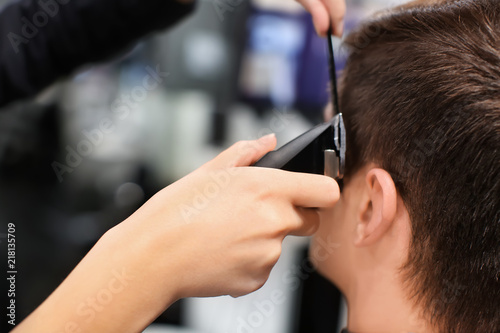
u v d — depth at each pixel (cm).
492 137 38
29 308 108
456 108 40
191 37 130
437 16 45
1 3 96
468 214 40
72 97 123
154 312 38
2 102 76
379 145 44
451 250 42
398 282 45
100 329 37
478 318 43
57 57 75
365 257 48
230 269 37
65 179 124
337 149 41
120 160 130
